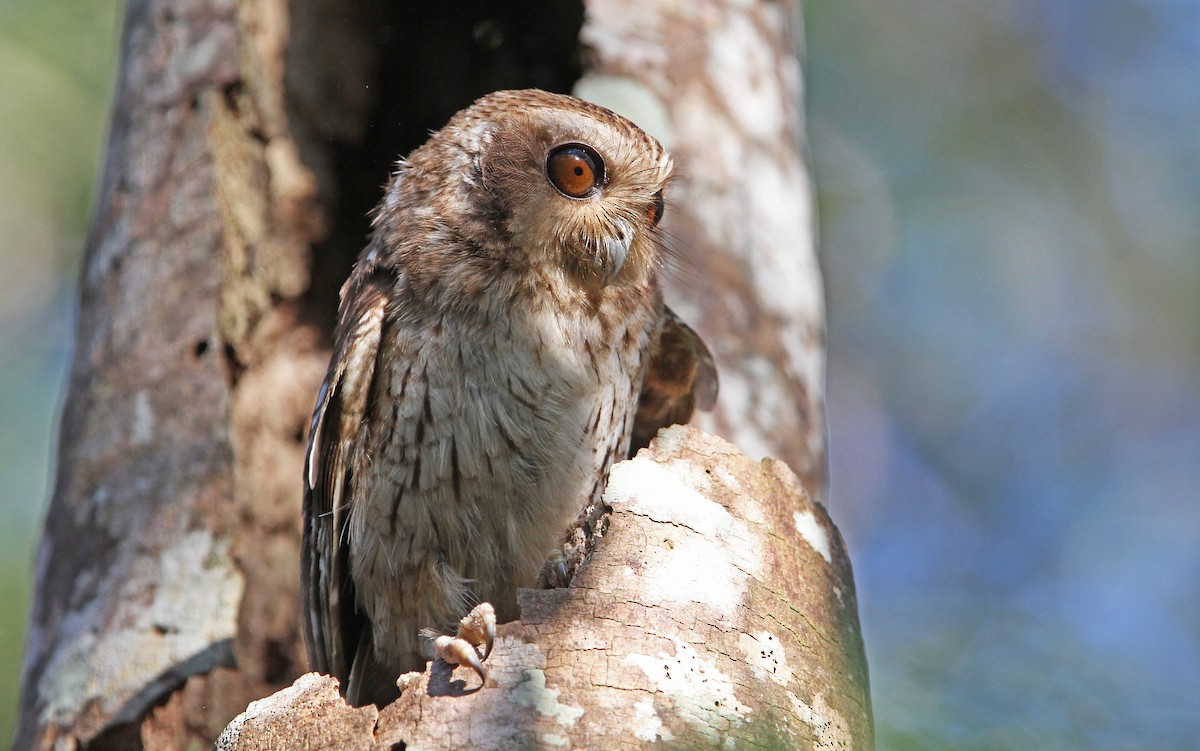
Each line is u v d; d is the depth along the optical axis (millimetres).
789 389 9930
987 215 19141
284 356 10398
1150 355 19469
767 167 10703
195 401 9641
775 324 10094
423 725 6273
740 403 9633
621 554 6750
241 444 9805
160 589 9133
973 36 19484
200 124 10289
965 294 19453
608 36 10602
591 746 6148
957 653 12328
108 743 8711
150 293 9938
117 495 9430
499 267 8742
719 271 10016
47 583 9492
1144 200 19484
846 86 18750
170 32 10641
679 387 9969
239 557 9367
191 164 10203
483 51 11547
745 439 9523
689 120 10469
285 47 10883
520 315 8680
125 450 9562
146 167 10273
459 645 6457
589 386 8852
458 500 8586
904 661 12133
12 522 14391
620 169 9172
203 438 9539
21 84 14328
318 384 10398
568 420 8703
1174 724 11164
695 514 6953
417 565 8711
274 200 10656
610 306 9094
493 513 8664
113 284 10070
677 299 9852
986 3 19547
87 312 10234
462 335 8562
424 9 11328
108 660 8867
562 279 8922
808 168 11867
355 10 11172
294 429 10148
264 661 9391
